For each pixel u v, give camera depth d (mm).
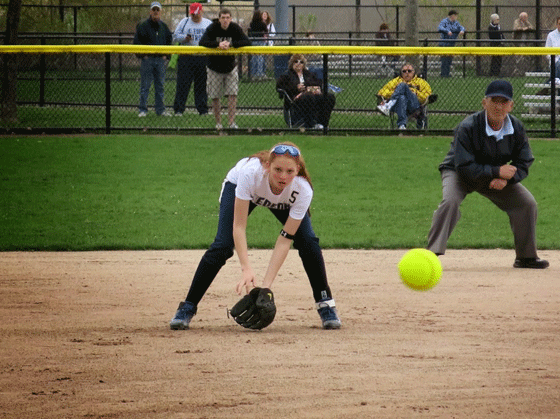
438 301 16062
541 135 38406
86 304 15750
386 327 13883
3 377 10953
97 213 25938
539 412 9664
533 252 19562
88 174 31250
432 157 34250
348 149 35375
